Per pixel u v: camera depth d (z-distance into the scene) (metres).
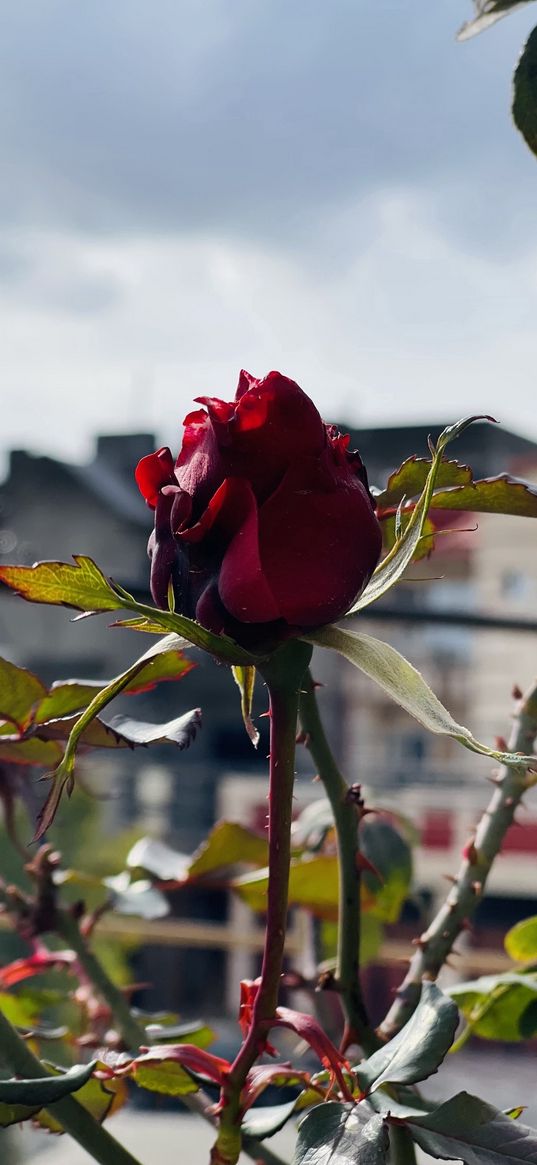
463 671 7.61
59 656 10.23
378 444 4.04
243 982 0.41
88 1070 0.38
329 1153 0.36
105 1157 0.42
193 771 7.51
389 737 7.68
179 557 0.36
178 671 0.46
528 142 0.47
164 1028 0.58
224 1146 0.39
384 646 0.36
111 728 0.40
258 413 0.35
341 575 0.36
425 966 0.47
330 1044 0.38
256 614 0.35
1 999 0.68
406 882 0.65
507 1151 0.36
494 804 0.49
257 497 0.36
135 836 5.30
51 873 0.58
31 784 0.58
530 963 0.58
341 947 0.45
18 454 12.11
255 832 0.64
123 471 12.56
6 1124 0.41
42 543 12.00
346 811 0.45
